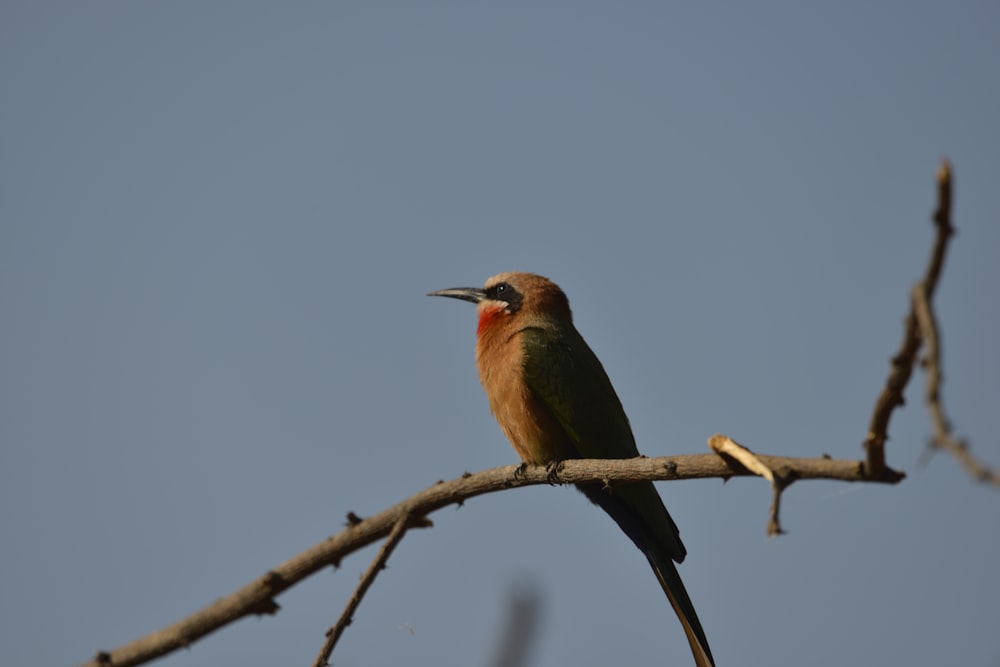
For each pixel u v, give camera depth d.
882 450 6.66
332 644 9.03
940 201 5.64
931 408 5.34
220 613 8.94
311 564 9.22
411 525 9.48
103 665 8.80
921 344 6.00
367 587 9.15
